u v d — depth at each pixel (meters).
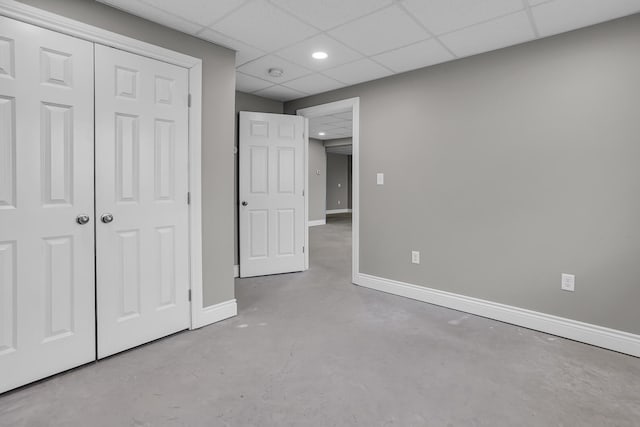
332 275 4.26
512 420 1.60
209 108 2.65
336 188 13.23
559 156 2.49
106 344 2.14
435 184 3.15
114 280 2.16
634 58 2.19
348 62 3.06
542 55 2.54
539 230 2.60
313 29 2.43
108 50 2.08
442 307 3.13
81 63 1.97
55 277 1.92
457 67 2.97
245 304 3.20
